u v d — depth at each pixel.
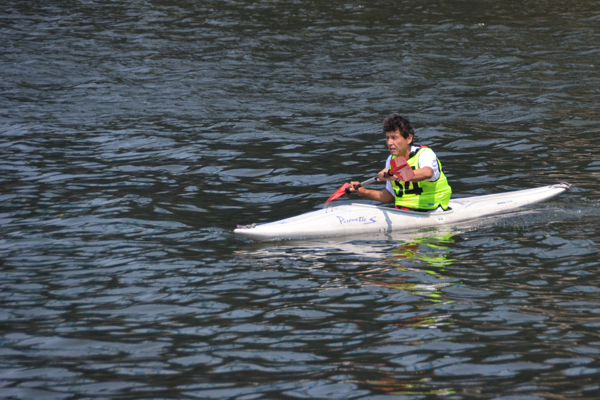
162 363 12.39
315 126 34.38
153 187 24.78
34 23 64.19
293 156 29.06
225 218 21.48
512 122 34.03
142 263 17.64
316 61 50.25
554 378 11.38
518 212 21.34
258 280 16.44
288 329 13.70
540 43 54.03
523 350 12.43
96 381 11.76
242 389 11.36
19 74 46.72
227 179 25.89
